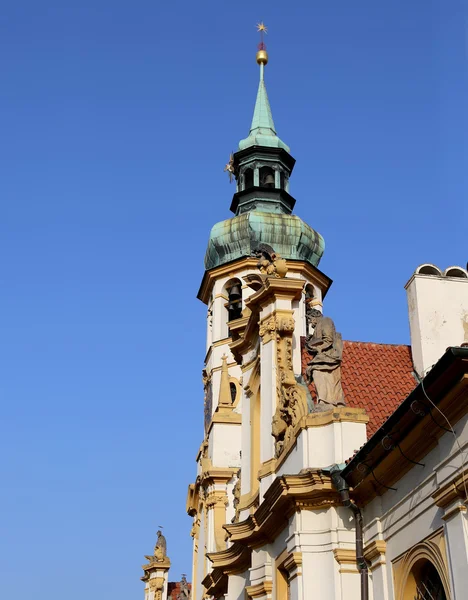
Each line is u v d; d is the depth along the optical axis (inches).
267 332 1087.0
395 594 719.7
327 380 903.1
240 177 1955.0
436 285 1037.2
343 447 845.2
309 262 1792.6
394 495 739.4
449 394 603.2
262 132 2003.0
